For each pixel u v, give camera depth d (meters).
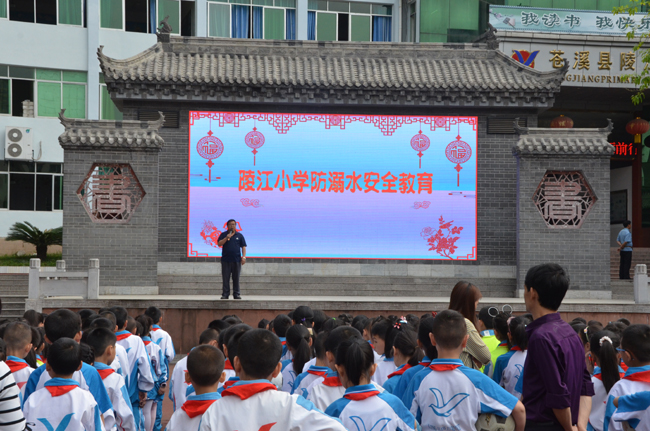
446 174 17.78
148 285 15.78
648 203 27.69
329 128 17.61
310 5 30.56
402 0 30.59
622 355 5.15
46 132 28.27
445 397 4.27
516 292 16.88
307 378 5.41
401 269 17.50
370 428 4.03
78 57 28.94
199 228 17.20
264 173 17.42
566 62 17.33
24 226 26.80
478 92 17.42
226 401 3.56
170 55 17.95
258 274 17.23
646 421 4.72
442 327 4.38
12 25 27.95
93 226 15.73
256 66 17.84
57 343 4.79
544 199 16.88
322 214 17.47
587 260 16.61
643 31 24.39
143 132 16.05
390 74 17.69
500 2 26.11
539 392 4.25
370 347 4.20
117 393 5.74
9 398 3.82
